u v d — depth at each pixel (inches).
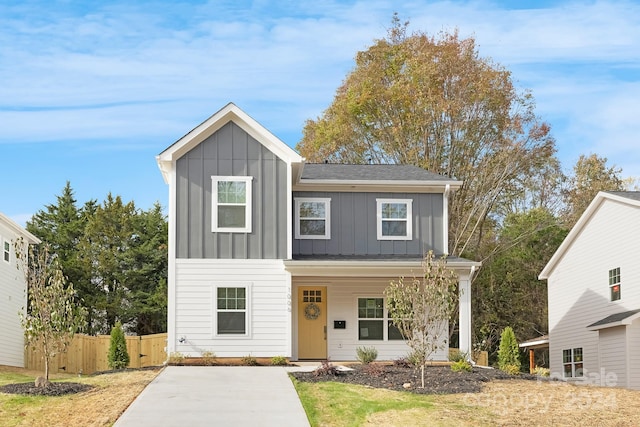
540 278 1419.8
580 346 1270.9
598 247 1224.2
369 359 989.8
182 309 965.2
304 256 1058.7
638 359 1056.2
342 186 1088.2
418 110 1673.2
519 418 640.4
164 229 1822.1
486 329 1731.1
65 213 1892.2
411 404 668.1
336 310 1063.6
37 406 688.4
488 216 1870.1
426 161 1667.1
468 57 1679.4
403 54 1738.4
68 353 1230.3
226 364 948.6
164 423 603.8
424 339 833.5
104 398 705.6
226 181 987.3
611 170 2117.4
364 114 1742.1
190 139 976.9
